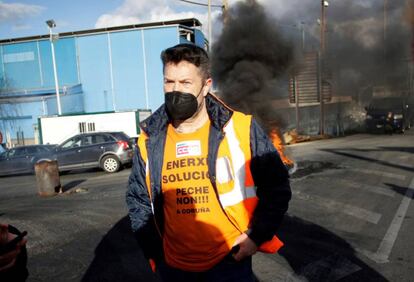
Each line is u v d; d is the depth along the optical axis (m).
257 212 1.83
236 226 1.83
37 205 7.47
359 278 3.42
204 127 1.90
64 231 5.28
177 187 1.86
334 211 5.76
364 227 4.93
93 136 12.84
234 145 1.83
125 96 32.28
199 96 1.84
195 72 1.80
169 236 1.93
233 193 1.81
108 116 19.64
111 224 5.53
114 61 32.16
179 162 1.86
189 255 1.87
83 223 5.66
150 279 3.58
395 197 6.59
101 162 12.64
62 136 19.89
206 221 1.84
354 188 7.41
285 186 1.84
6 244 1.44
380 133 22.17
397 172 9.01
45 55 33.56
